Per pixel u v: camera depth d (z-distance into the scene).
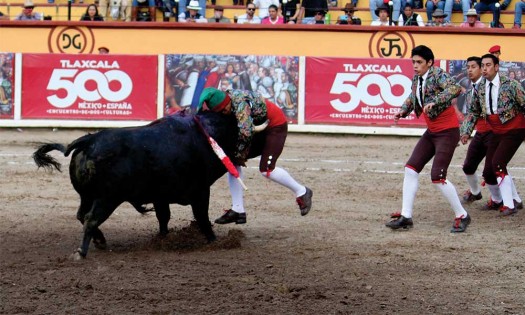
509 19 25.36
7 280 8.87
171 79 22.23
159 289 8.56
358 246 10.67
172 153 9.82
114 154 9.52
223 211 13.02
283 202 13.91
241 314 7.77
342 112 22.05
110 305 8.02
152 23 24.47
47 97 22.33
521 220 12.42
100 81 22.23
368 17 26.14
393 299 8.34
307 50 24.20
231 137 10.36
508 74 21.89
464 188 15.34
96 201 9.69
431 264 9.77
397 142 21.36
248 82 22.19
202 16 25.50
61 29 24.81
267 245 10.70
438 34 23.91
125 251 10.29
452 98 11.14
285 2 24.77
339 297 8.35
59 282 8.80
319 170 17.23
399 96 21.89
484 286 8.88
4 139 21.05
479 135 13.30
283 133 11.13
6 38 24.92
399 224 11.65
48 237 11.06
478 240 11.08
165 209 10.65
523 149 20.38
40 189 14.95
